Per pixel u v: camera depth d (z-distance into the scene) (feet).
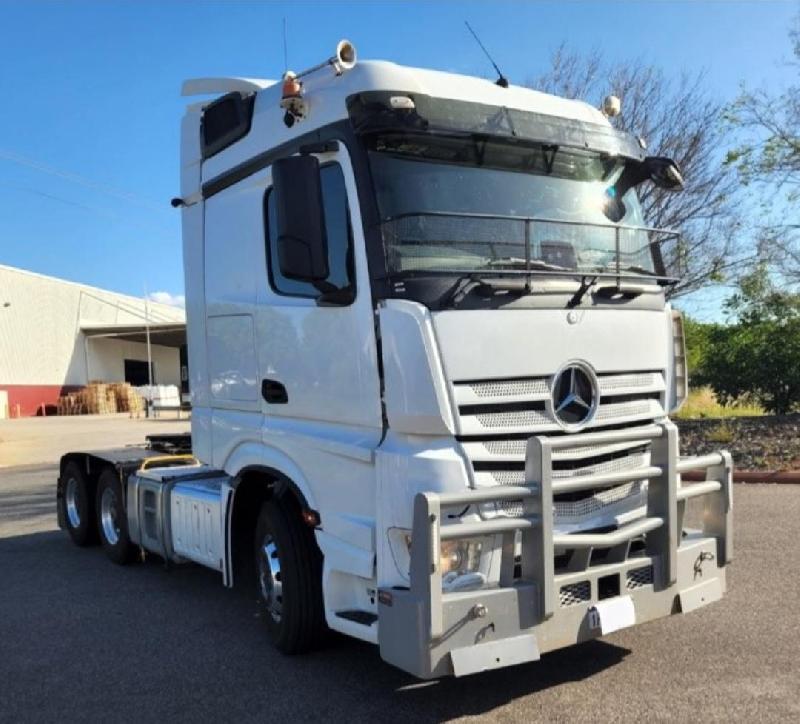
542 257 15.40
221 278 19.10
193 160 20.39
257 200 17.66
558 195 16.22
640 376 15.99
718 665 16.05
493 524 12.89
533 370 14.14
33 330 166.50
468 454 13.39
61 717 15.23
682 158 53.62
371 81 14.53
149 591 23.80
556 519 14.19
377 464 14.12
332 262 15.08
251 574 19.98
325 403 15.49
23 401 162.09
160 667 17.56
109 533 27.86
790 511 29.96
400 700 15.21
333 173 15.05
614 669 16.08
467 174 15.21
